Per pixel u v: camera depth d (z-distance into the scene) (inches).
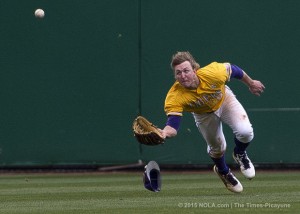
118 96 1902.1
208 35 1888.5
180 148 1909.4
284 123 1900.8
